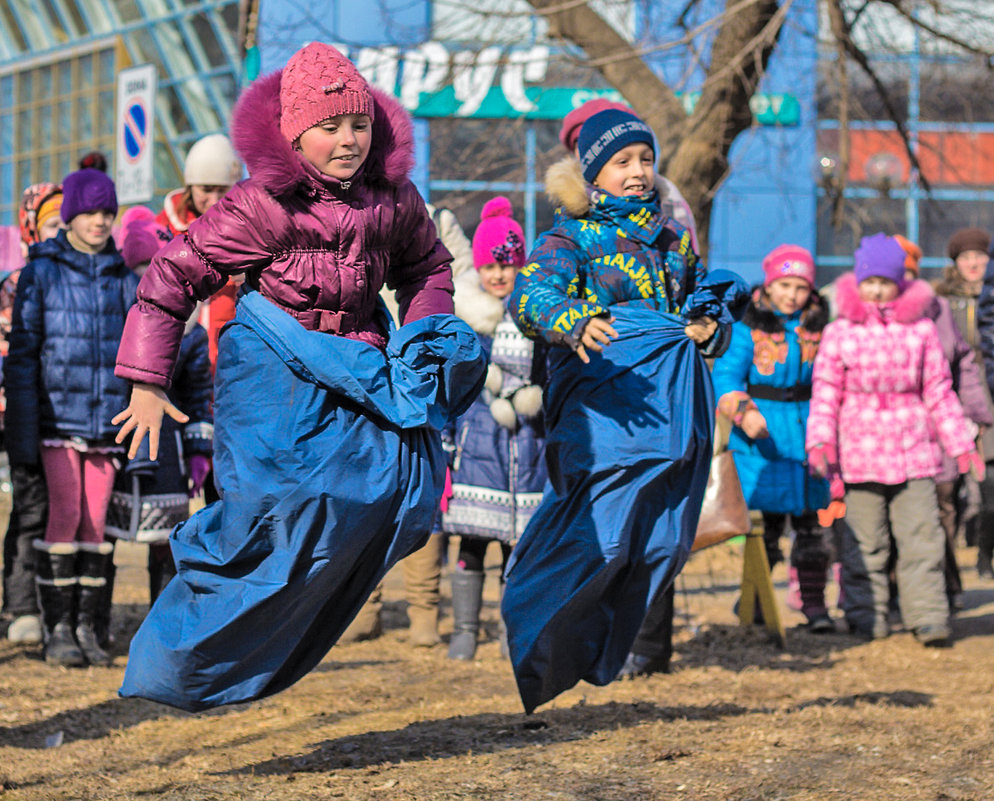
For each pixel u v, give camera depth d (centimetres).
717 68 1166
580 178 509
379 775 448
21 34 2606
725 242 1972
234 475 379
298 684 624
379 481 382
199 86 2308
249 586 375
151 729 529
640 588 484
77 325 669
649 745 490
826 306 810
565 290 481
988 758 482
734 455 784
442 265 421
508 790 428
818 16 1234
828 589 1083
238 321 393
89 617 677
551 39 1305
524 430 700
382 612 893
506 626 483
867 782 445
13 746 503
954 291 1021
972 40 1254
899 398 785
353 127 380
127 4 2386
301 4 1681
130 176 1124
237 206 382
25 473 697
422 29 1334
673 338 486
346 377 379
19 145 2652
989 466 967
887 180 1527
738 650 736
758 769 459
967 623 867
